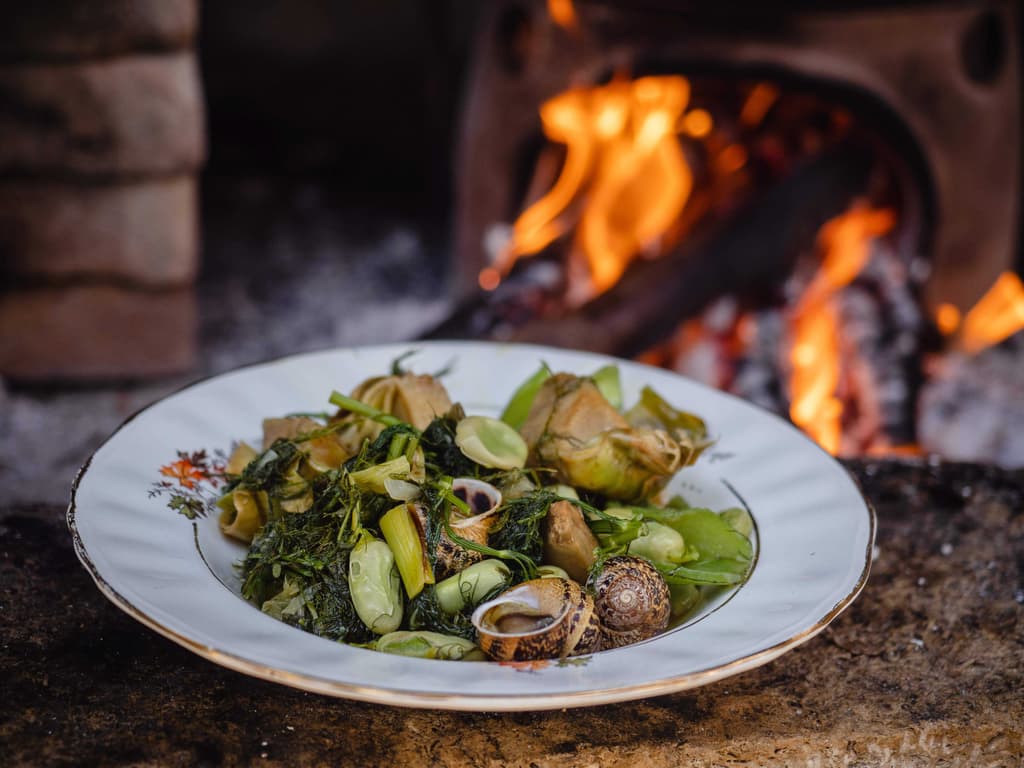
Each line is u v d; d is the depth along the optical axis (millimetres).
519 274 2469
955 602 1104
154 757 852
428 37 4051
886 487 1296
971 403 2730
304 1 4227
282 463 1004
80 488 937
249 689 928
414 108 4281
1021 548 1191
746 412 1184
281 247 3637
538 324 2148
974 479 1318
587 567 937
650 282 2240
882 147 2443
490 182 2602
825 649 1031
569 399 1045
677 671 785
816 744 921
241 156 4230
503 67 2484
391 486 919
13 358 2533
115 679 927
